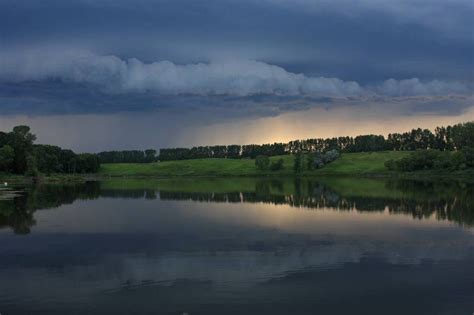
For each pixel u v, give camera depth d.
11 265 35.16
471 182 144.88
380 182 151.88
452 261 35.66
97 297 27.59
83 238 46.00
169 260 36.31
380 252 38.81
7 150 176.50
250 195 101.75
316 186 133.88
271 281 30.44
